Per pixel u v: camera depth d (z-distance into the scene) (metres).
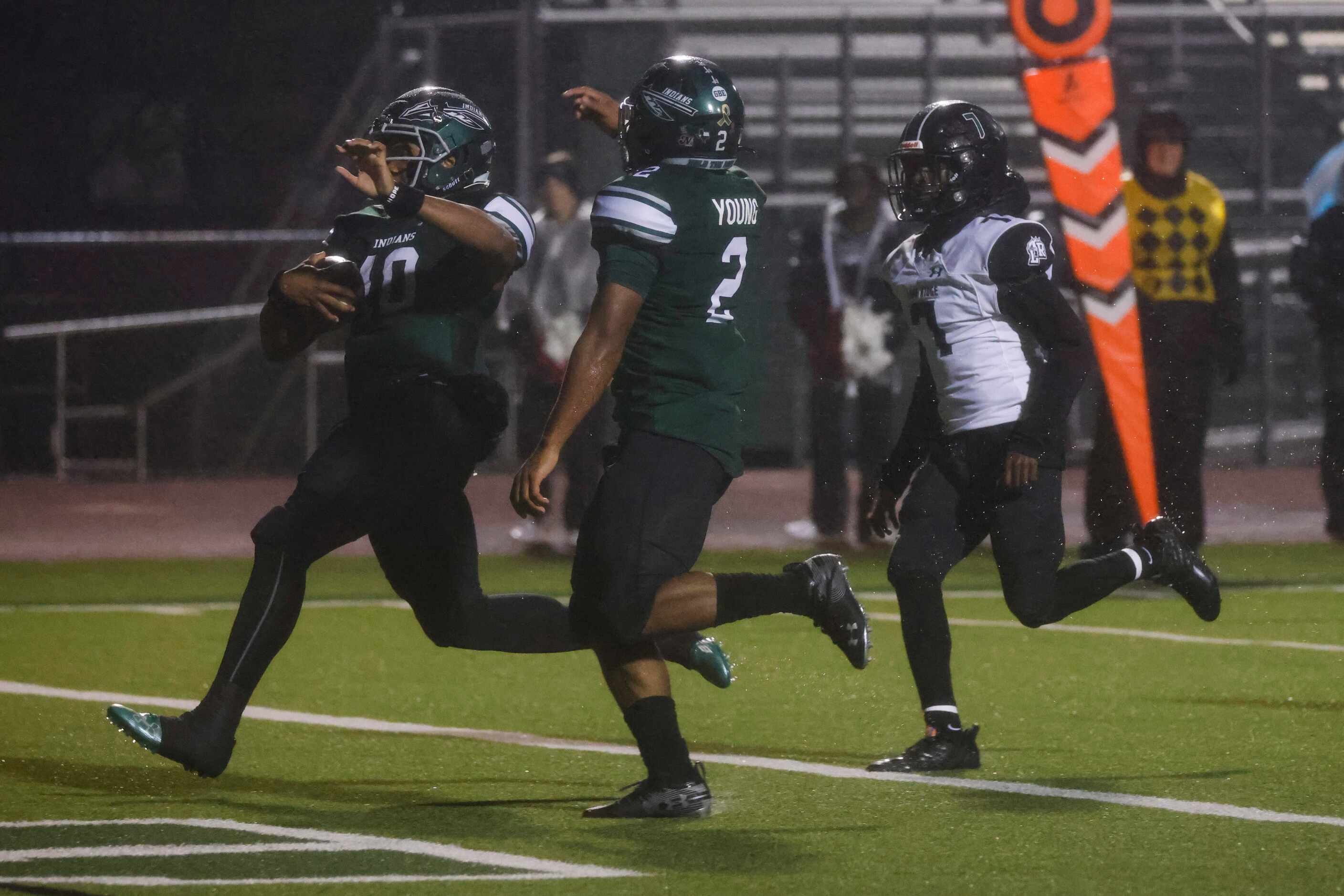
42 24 75.56
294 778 18.66
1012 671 25.95
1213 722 21.73
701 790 16.80
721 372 16.42
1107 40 65.38
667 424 16.23
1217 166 67.44
